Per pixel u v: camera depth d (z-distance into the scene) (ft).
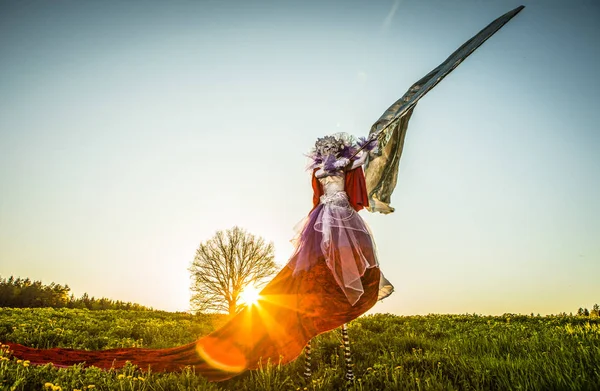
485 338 21.43
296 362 18.39
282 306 17.01
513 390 12.83
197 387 13.89
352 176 18.92
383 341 24.23
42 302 209.87
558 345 17.90
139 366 16.84
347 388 14.49
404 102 19.25
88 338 27.37
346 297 16.02
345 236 16.62
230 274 110.22
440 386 13.21
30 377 13.23
